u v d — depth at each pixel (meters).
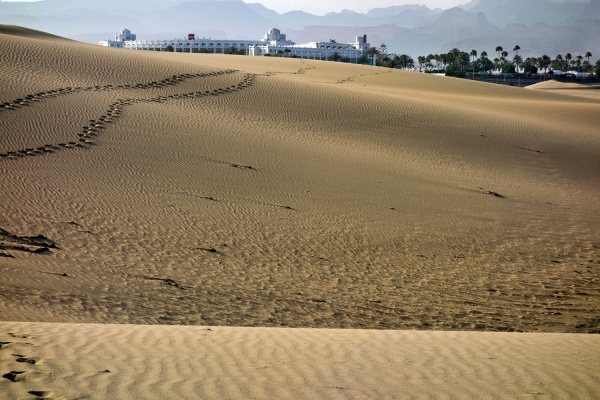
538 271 17.41
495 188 27.58
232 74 43.62
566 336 9.55
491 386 6.61
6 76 32.09
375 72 70.50
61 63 37.88
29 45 39.91
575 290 15.70
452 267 17.25
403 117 38.81
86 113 28.20
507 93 67.94
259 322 11.46
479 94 64.19
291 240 18.08
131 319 10.77
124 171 21.83
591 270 17.81
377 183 25.36
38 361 6.64
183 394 5.94
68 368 6.48
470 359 7.67
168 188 20.94
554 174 32.00
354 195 23.33
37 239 15.12
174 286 13.42
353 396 6.14
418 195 24.48
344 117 36.84
